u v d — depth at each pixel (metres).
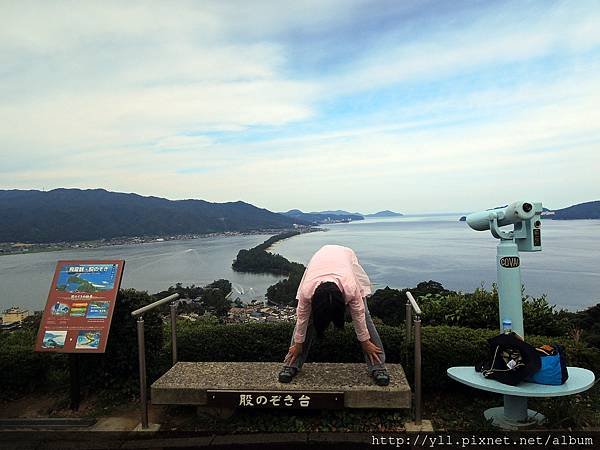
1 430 3.94
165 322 7.61
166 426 3.93
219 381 3.88
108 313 4.32
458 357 4.23
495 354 3.55
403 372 4.03
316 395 3.61
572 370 3.86
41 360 4.86
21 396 4.75
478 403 4.15
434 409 4.09
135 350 4.59
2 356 4.75
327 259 3.86
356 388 3.62
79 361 4.65
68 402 4.45
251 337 4.79
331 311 3.35
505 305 3.81
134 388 4.59
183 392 3.76
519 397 3.69
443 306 5.76
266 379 3.92
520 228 3.87
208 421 3.92
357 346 4.61
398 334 4.70
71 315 4.33
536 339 4.71
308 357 4.65
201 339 4.80
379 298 7.29
